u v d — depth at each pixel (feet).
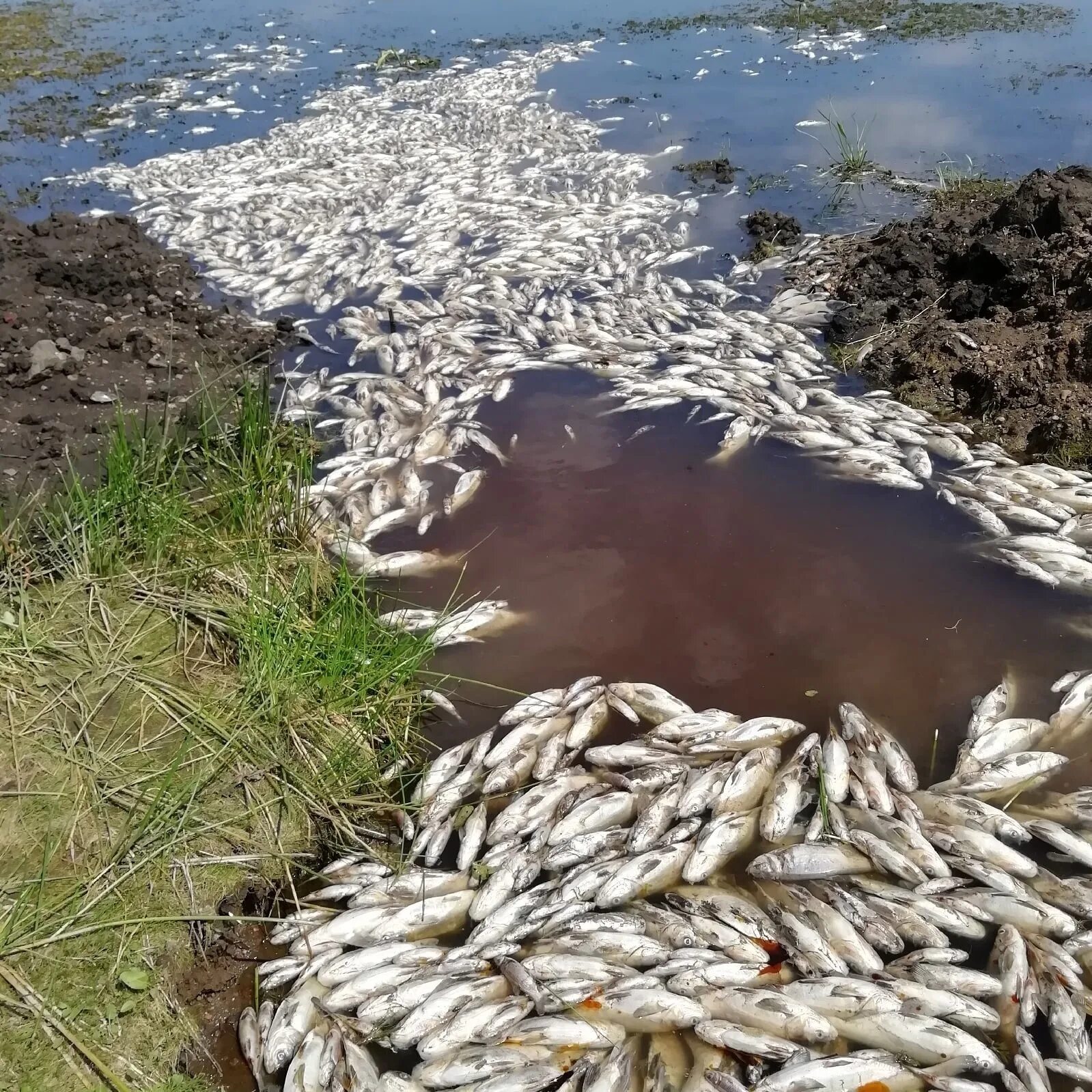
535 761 6.38
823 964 5.16
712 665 7.07
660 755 6.30
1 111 20.67
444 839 5.98
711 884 5.67
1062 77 19.44
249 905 5.77
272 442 8.42
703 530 8.36
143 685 6.56
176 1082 4.99
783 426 9.52
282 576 7.55
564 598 7.71
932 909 5.36
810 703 6.74
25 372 9.68
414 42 25.53
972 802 5.86
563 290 12.60
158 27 27.66
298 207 15.55
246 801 6.11
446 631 7.30
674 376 10.28
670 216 14.70
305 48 25.22
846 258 12.58
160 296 11.92
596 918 5.42
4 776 5.98
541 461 9.32
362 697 6.65
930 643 7.15
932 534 8.17
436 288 12.94
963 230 11.85
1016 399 9.41
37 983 5.18
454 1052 4.95
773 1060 4.83
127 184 16.65
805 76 20.80
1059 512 8.14
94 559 7.29
